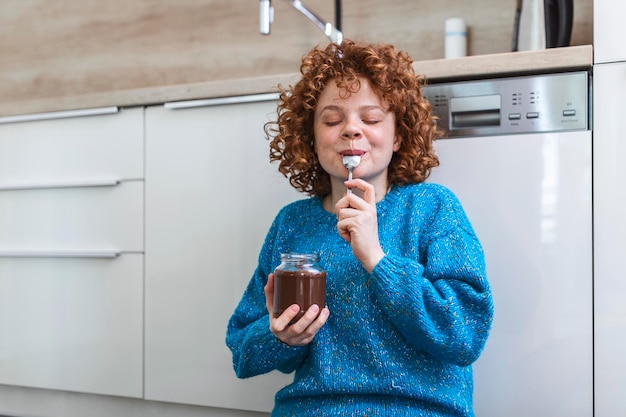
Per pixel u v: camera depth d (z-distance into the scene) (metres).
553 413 1.39
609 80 1.38
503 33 1.96
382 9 2.08
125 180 1.77
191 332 1.70
